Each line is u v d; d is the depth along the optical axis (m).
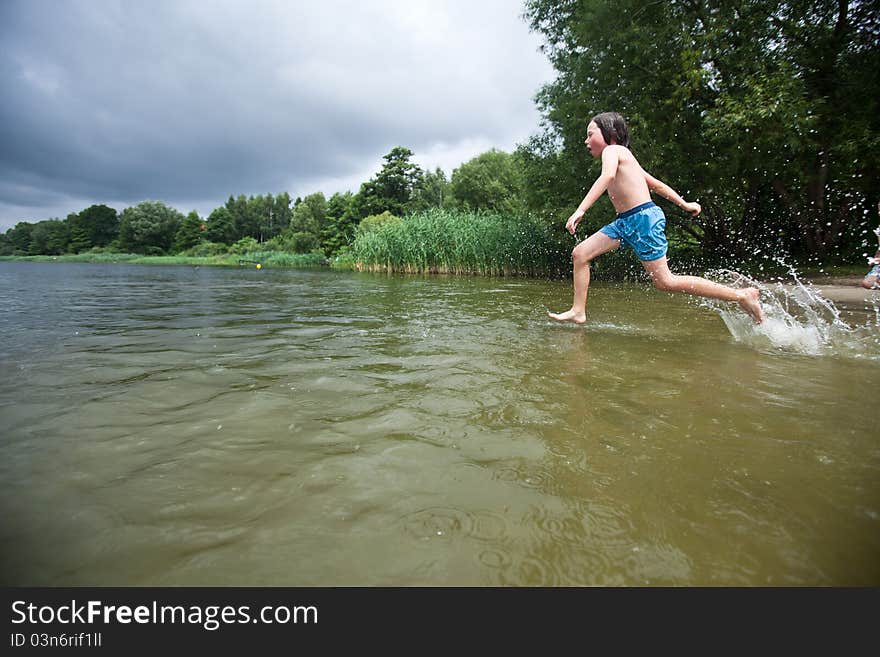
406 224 18.30
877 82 9.17
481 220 16.39
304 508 1.13
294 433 1.58
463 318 4.48
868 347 3.00
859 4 9.51
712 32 9.68
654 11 10.71
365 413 1.77
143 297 7.02
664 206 13.66
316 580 0.91
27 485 1.23
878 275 5.92
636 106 10.88
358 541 1.01
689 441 1.50
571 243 14.42
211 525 1.06
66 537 1.02
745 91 9.46
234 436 1.55
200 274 18.08
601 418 1.71
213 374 2.33
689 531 1.04
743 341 3.22
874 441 1.49
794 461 1.36
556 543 1.00
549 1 13.15
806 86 9.55
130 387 2.10
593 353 2.82
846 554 0.96
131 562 0.95
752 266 12.14
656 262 3.47
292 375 2.31
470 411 1.79
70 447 1.46
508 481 1.25
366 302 6.18
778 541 1.00
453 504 1.15
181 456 1.40
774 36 9.95
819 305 5.14
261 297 7.06
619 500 1.16
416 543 1.00
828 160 10.27
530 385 2.13
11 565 0.93
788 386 2.10
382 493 1.20
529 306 5.63
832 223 11.19
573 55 12.70
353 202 46.09
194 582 0.90
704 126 10.28
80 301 6.30
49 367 2.46
